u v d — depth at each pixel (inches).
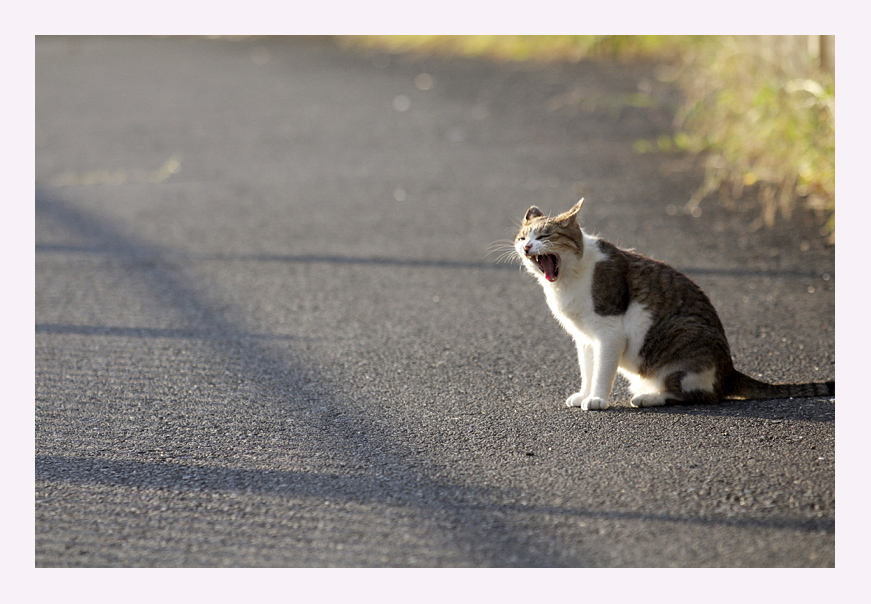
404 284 585.9
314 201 820.6
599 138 1030.4
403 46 1875.0
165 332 502.3
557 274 393.4
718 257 603.8
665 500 295.4
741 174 813.9
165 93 1466.5
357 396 404.2
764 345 450.0
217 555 274.5
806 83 727.1
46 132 1186.6
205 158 1019.3
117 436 363.6
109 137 1147.9
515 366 441.7
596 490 303.9
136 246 689.6
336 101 1348.4
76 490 315.3
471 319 516.7
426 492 307.3
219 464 334.3
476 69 1563.7
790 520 281.4
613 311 384.8
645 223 694.5
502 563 265.6
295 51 1937.7
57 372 440.5
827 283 541.3
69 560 273.4
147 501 306.5
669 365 381.1
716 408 374.9
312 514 295.3
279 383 423.2
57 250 681.0
